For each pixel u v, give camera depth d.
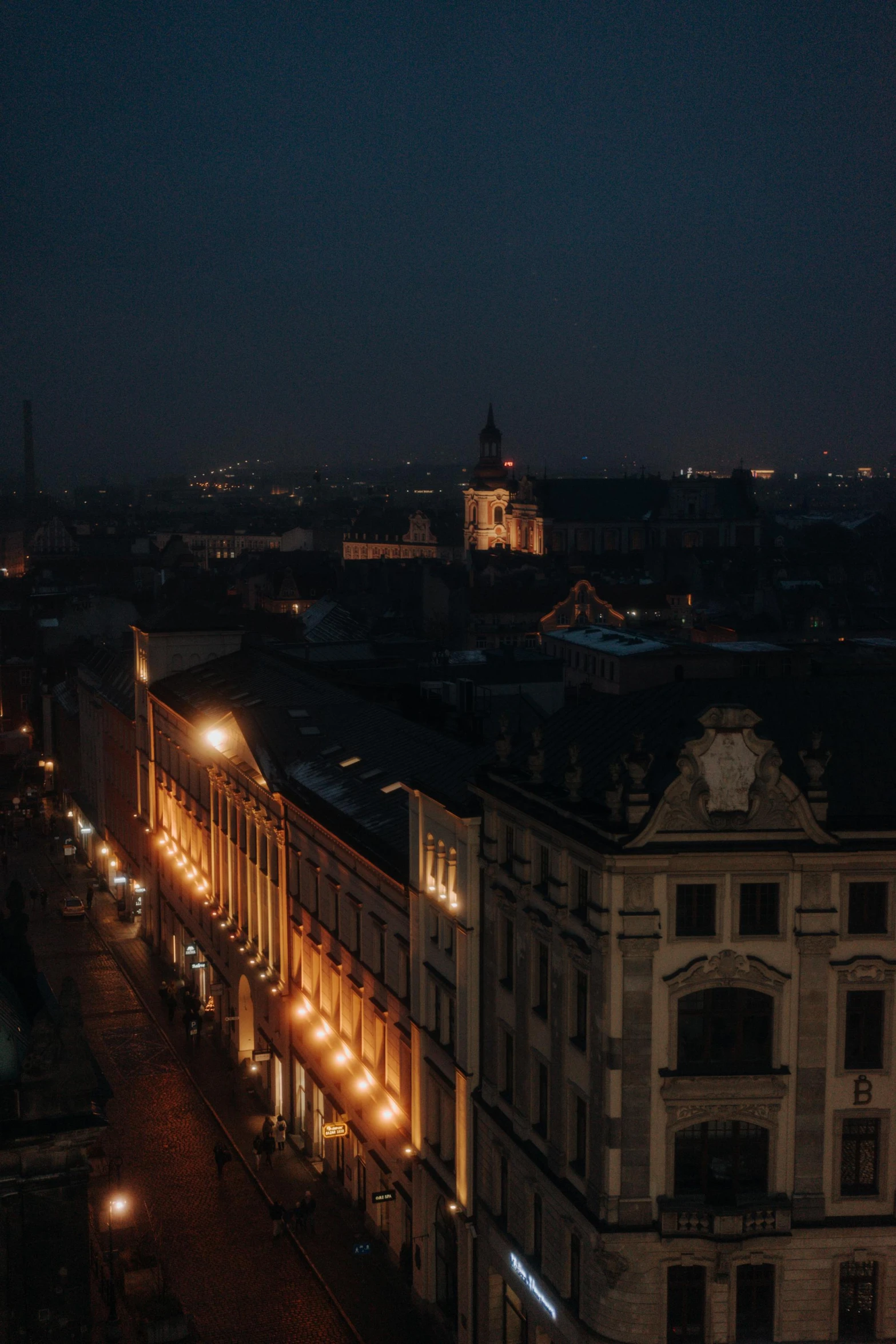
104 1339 52.16
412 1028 55.72
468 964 50.41
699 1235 41.03
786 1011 41.50
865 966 41.62
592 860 41.41
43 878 128.12
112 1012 89.69
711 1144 41.81
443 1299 54.28
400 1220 57.72
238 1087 77.50
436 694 89.19
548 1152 45.12
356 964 62.53
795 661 68.25
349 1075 63.09
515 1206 47.50
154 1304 53.03
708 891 41.19
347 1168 64.44
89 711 137.75
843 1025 41.78
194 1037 83.00
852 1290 42.41
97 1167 66.44
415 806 55.00
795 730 46.22
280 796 71.00
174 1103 75.12
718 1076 41.19
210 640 111.62
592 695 119.06
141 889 109.19
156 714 106.56
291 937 72.00
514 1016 47.66
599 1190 41.72
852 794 43.53
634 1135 41.22
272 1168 67.56
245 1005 80.62
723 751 40.69
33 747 180.50
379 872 58.31
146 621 113.81
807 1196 41.97
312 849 68.31
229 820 83.88
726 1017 41.56
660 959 40.91
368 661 118.31
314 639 160.12
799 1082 41.72
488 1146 49.66
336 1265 58.09
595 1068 41.81
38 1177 34.72
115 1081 78.00
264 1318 54.09
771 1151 41.81
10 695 193.38
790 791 40.91
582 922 42.38
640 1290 41.34
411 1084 56.12
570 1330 43.56
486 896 49.50
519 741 60.84
